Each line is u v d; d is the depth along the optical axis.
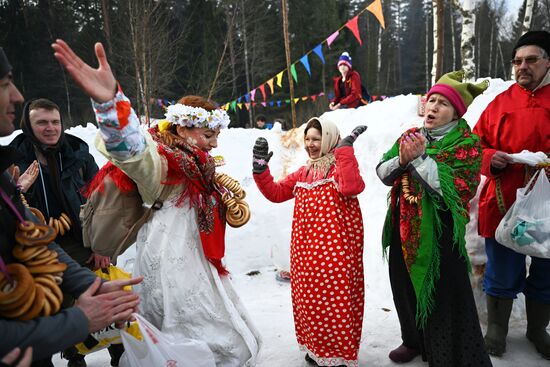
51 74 17.88
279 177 5.24
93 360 2.93
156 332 1.92
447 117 2.42
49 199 2.60
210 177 2.19
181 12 21.34
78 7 18.03
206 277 2.14
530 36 2.65
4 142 4.68
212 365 2.03
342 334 2.46
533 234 2.50
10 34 17.50
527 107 2.70
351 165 2.47
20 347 1.24
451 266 2.37
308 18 23.44
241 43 20.06
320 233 2.49
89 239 2.19
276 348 2.97
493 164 2.69
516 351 2.81
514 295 2.74
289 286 4.17
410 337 2.72
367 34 28.73
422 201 2.40
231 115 19.28
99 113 1.60
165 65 12.41
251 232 4.77
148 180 1.92
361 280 2.62
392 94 29.03
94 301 1.49
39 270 1.38
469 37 7.65
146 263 2.07
